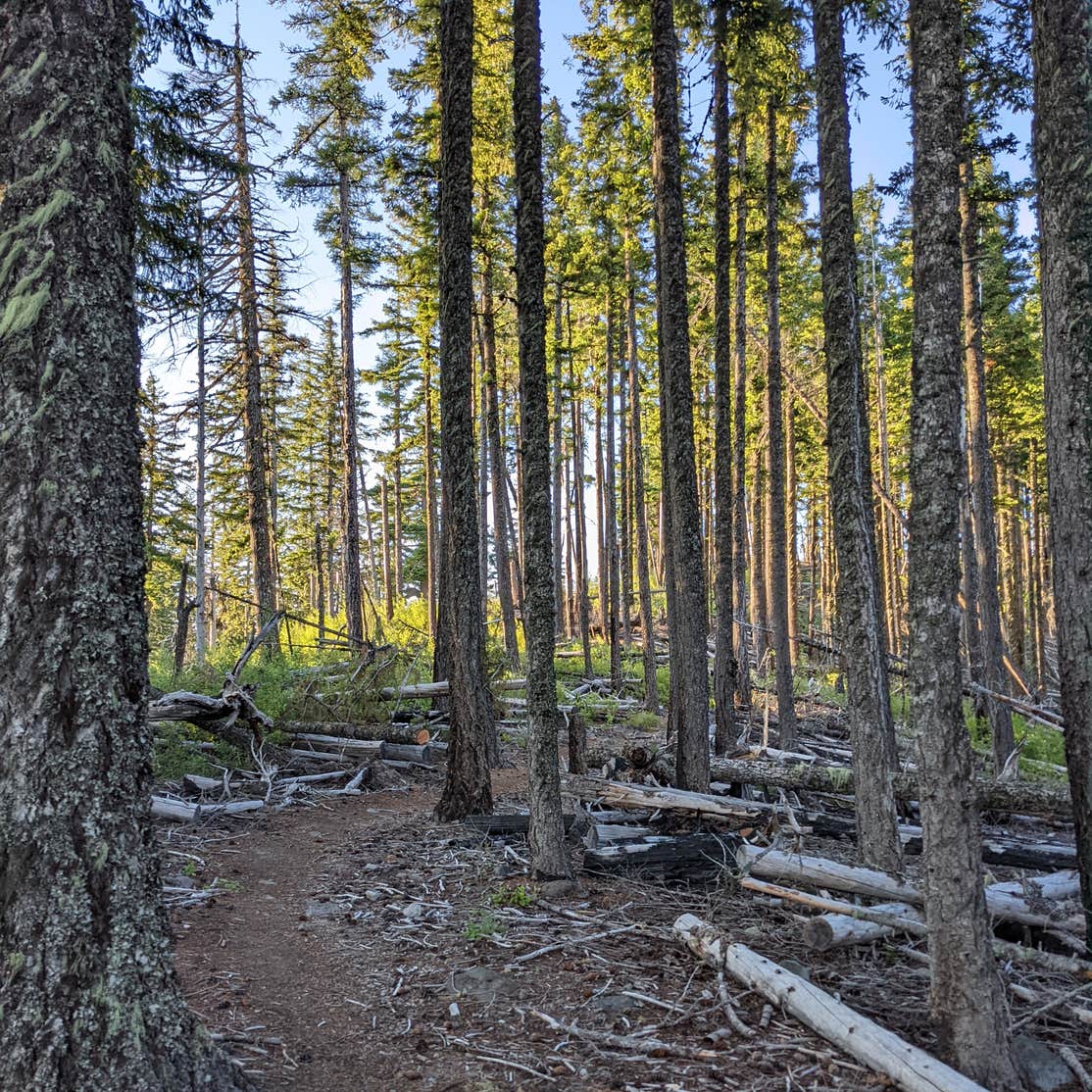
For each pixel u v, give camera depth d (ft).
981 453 49.98
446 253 29.53
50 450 10.39
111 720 10.51
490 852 25.03
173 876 22.15
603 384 104.22
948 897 13.01
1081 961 16.16
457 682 29.35
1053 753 49.57
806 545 149.69
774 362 45.88
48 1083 9.59
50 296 10.55
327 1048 13.73
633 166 63.00
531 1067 13.00
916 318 14.11
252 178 58.29
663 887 21.66
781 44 40.83
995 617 48.67
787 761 37.88
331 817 30.37
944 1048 12.86
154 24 31.24
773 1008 14.75
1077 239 16.87
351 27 59.88
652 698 58.65
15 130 10.73
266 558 62.08
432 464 92.43
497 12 58.65
